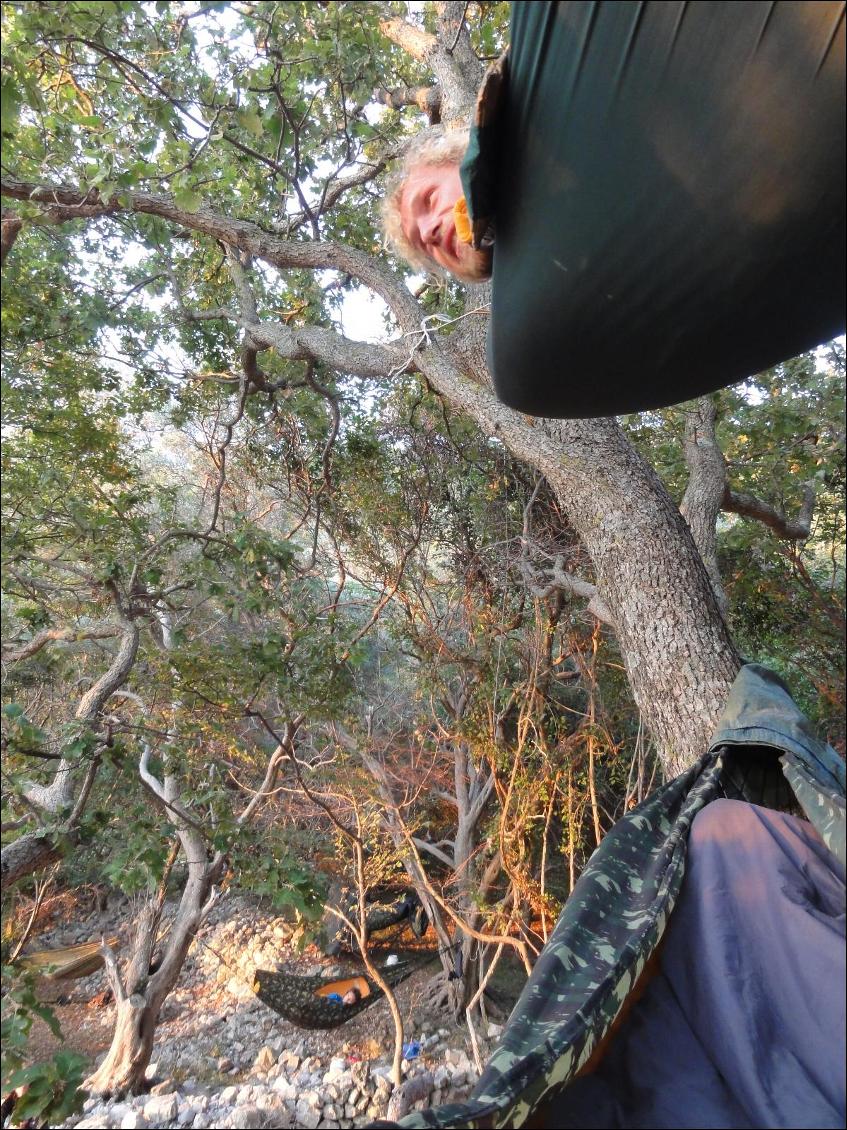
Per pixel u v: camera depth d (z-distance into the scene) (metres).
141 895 10.47
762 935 1.29
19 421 3.32
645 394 1.73
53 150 2.91
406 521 6.21
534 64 1.15
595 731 6.03
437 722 6.62
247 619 3.87
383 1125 1.02
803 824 1.53
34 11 2.11
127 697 3.46
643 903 1.46
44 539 3.00
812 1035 1.14
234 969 9.71
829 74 1.02
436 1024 8.37
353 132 3.63
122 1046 6.66
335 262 4.06
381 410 6.33
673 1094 1.16
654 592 2.88
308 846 6.38
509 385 1.76
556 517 5.95
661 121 1.13
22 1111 1.74
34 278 3.62
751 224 1.21
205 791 3.12
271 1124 5.55
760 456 5.59
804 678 6.86
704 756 1.89
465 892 7.23
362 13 2.57
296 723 3.75
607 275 1.35
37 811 2.27
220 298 5.71
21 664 2.67
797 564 6.14
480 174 1.25
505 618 6.09
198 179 2.73
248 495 6.63
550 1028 1.24
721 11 1.02
